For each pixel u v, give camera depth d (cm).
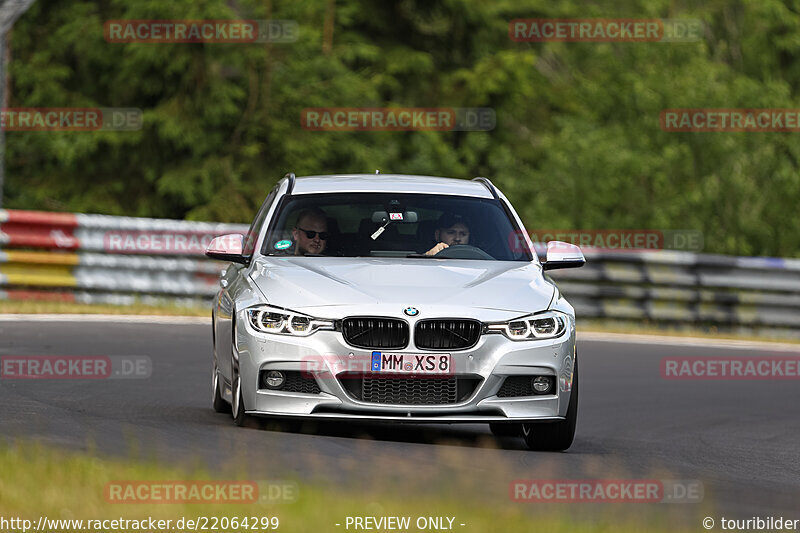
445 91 12469
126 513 1778
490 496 2247
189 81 10000
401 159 11669
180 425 2984
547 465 2750
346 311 2839
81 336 4947
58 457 2152
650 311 7212
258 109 10200
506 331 2873
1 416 2884
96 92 10400
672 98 10069
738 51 12588
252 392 2877
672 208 9638
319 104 10256
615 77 10656
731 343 6550
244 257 3231
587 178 10000
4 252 6294
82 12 10369
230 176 9962
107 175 10325
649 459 3069
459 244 3216
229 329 3073
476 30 12938
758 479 2883
